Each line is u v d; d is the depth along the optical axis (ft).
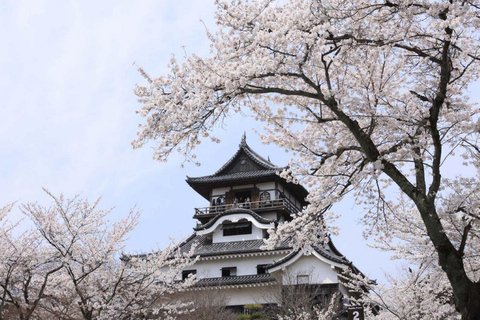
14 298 50.72
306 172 39.09
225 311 105.29
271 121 38.45
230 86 30.07
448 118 32.19
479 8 30.63
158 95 30.27
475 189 31.63
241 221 137.08
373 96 33.78
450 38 30.45
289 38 30.81
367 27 34.09
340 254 131.85
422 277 53.57
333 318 88.28
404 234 48.08
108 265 56.59
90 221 53.47
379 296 56.75
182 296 104.68
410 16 31.09
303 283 104.42
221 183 155.12
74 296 52.90
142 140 30.68
